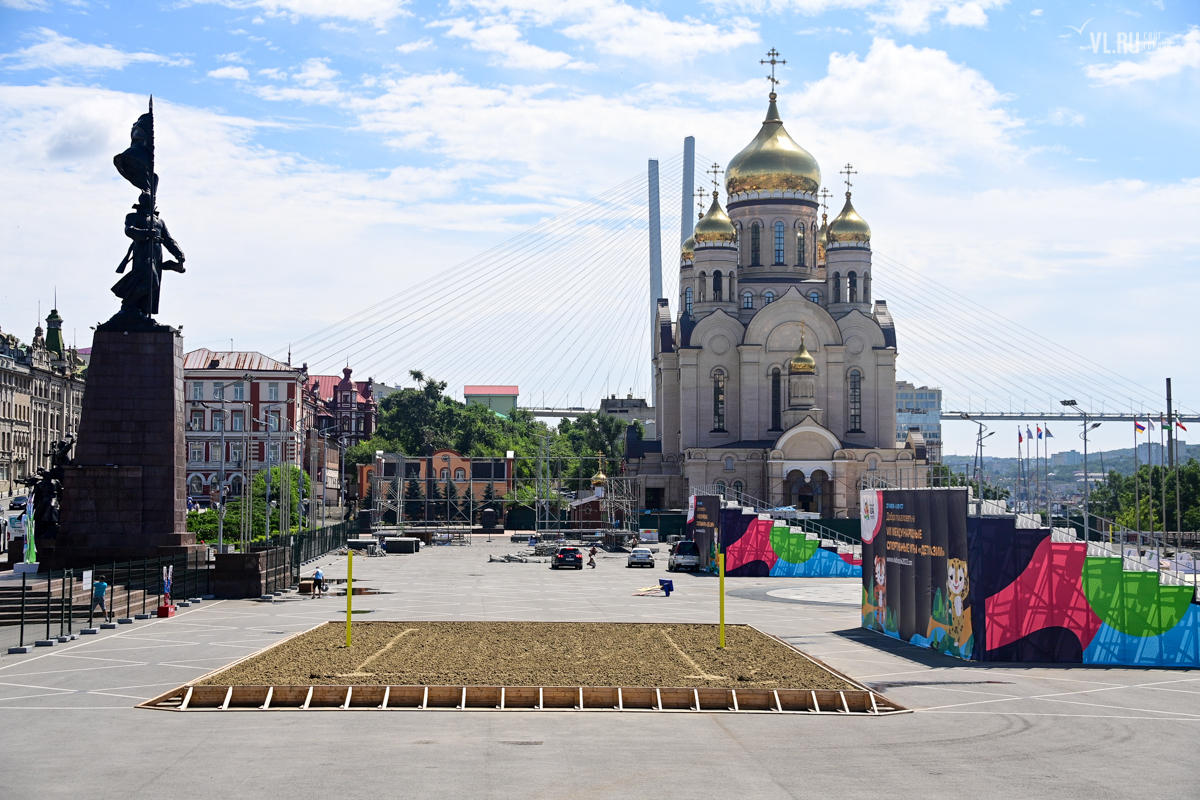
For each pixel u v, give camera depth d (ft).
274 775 91.45
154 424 228.63
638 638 173.99
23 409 451.12
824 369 516.32
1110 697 132.26
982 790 90.22
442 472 625.82
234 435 545.44
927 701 128.77
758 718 117.70
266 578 239.91
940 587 168.14
